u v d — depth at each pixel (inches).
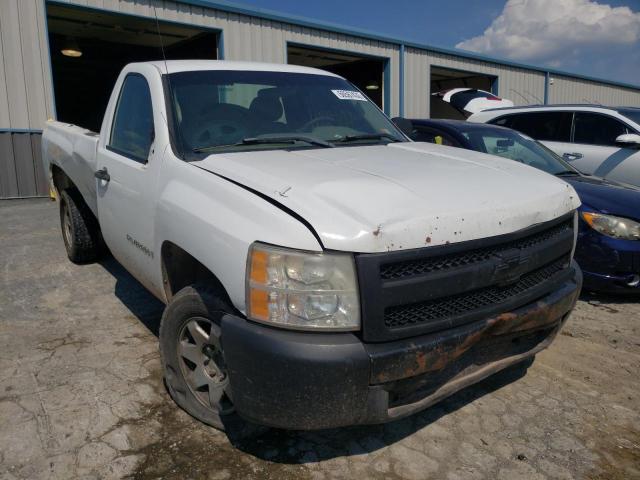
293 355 82.1
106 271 208.1
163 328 112.7
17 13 412.2
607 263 179.5
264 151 121.3
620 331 162.6
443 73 781.3
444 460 102.0
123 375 130.6
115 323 161.3
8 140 418.0
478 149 229.1
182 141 121.0
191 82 135.3
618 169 272.8
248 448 104.6
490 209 95.6
